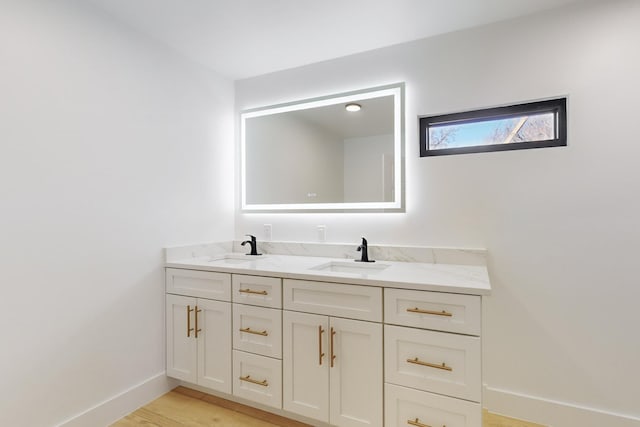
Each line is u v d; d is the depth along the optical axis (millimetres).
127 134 1904
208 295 1985
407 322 1485
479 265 1894
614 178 1646
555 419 1732
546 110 1799
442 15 1810
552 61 1757
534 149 1801
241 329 1881
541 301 1781
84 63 1693
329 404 1652
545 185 1779
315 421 1783
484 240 1907
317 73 2379
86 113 1701
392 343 1515
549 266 1767
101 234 1769
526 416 1788
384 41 2084
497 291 1869
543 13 1773
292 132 2473
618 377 1638
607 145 1656
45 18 1539
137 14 1806
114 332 1827
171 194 2176
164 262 2121
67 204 1620
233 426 1780
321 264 2057
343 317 1621
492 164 1895
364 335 1575
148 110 2025
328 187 2346
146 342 2006
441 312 1422
